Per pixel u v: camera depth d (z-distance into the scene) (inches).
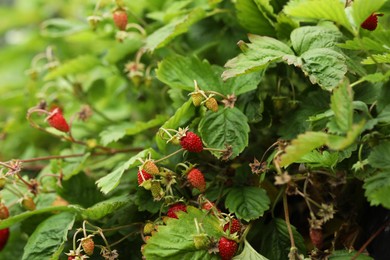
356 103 21.6
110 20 28.9
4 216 24.5
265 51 22.9
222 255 22.1
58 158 26.7
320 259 22.5
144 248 22.1
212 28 28.0
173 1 28.9
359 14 21.9
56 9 42.8
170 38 25.6
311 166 22.7
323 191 24.2
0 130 33.1
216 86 24.3
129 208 24.4
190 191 24.1
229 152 23.2
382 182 20.9
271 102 24.9
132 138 28.3
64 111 30.2
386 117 21.4
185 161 23.7
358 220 23.9
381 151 21.3
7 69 39.9
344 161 23.0
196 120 23.8
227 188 24.1
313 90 24.6
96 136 28.9
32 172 29.6
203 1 28.0
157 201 23.7
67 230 23.5
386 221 22.8
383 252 22.6
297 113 24.2
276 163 21.6
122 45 27.9
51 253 23.4
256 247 23.9
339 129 20.7
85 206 25.7
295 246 23.0
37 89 30.9
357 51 23.7
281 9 25.6
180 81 24.3
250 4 24.7
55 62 29.4
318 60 22.5
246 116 24.0
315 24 25.1
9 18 43.4
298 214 24.8
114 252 23.2
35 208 25.3
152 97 29.6
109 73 30.4
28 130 33.1
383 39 22.9
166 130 22.9
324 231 23.9
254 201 23.5
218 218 22.5
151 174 22.7
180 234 22.2
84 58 28.5
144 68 27.9
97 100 31.2
